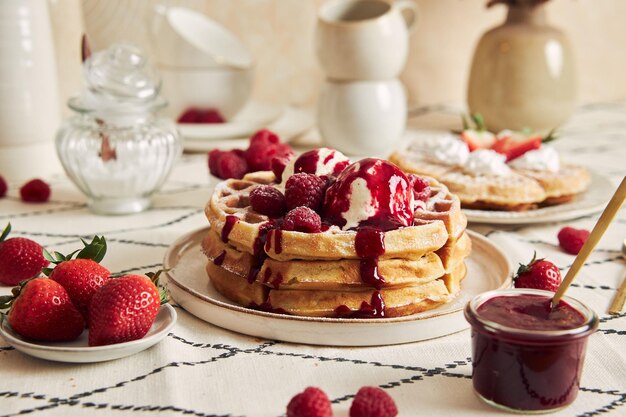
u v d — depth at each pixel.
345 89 1.27
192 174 1.24
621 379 0.81
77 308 0.85
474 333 0.79
